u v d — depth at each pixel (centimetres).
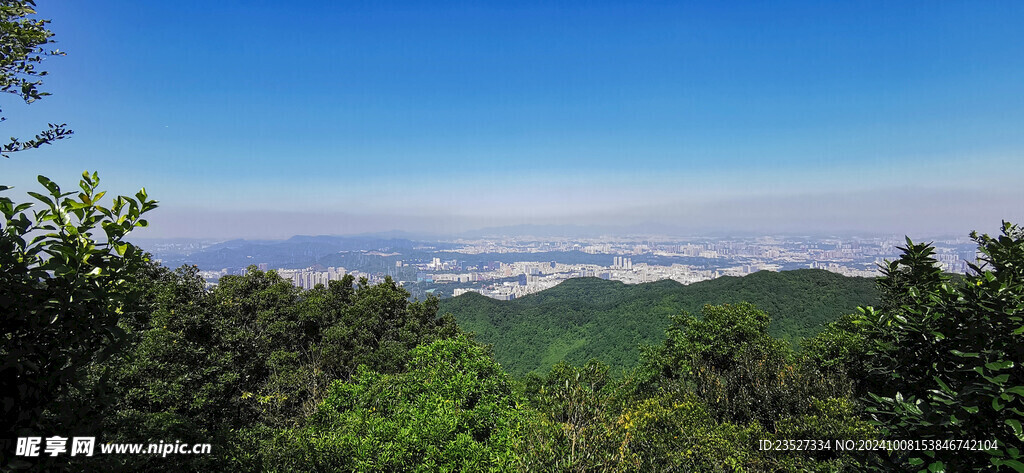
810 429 733
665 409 915
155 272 1121
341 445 657
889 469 275
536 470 432
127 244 239
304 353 1527
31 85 377
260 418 1149
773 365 1107
